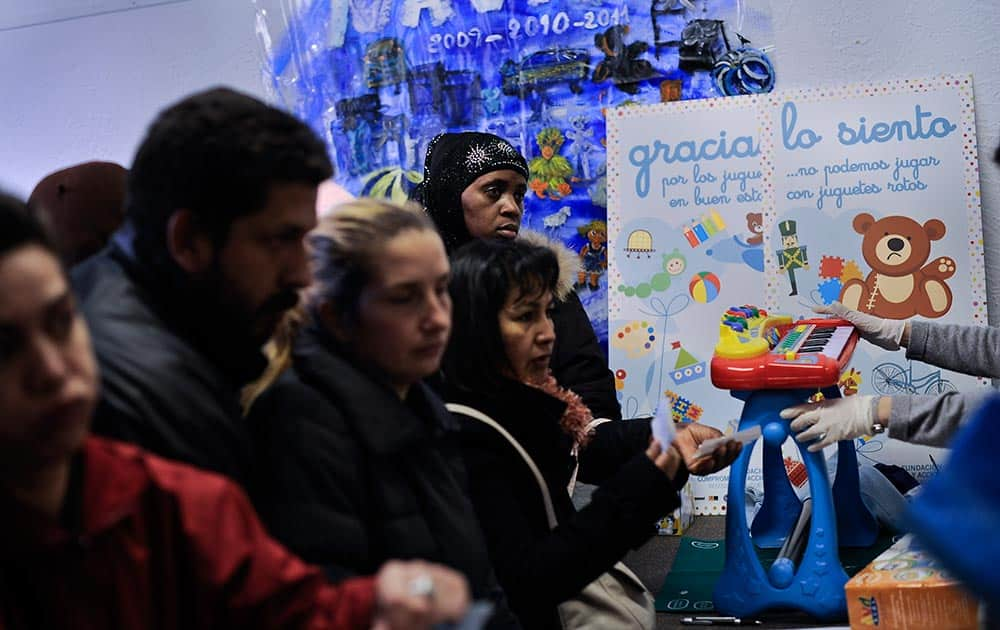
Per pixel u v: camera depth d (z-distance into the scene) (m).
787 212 3.04
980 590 0.95
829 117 3.03
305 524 1.15
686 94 3.15
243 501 0.95
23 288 0.75
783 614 2.12
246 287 1.12
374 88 3.31
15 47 3.59
